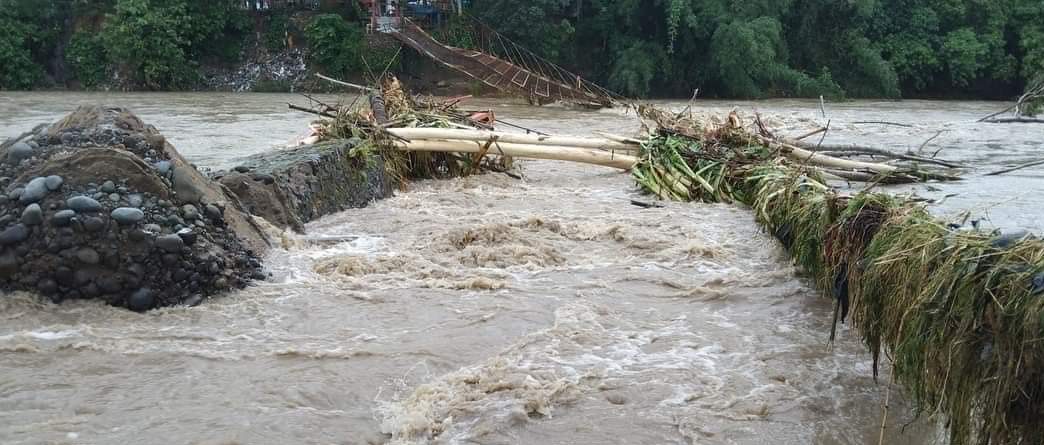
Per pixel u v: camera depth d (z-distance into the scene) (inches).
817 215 250.5
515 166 546.6
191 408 164.1
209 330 208.8
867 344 192.1
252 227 283.7
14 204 226.2
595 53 1736.0
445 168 498.0
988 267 145.2
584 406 169.2
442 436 155.6
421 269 268.2
